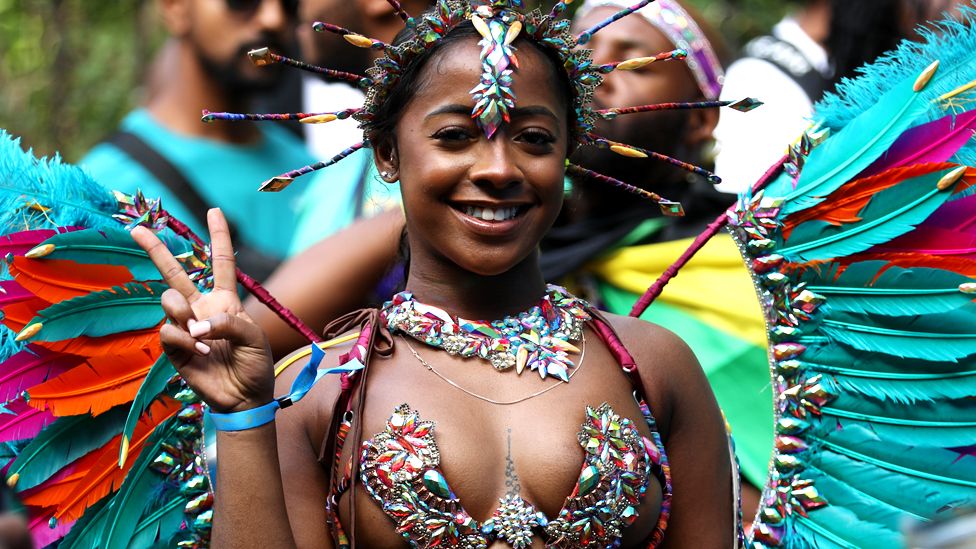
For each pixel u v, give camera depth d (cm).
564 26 286
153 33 945
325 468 286
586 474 274
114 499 302
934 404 317
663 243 432
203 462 307
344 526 279
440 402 278
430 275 293
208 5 543
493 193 276
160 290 302
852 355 320
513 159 278
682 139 448
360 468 275
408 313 290
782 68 514
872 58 509
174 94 555
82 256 295
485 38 278
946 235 314
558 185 283
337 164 497
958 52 319
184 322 263
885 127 315
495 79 275
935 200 311
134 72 954
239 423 264
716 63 456
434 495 270
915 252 314
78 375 295
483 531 271
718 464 307
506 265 280
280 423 288
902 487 315
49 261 292
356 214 456
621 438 280
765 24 866
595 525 275
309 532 281
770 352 324
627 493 278
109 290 296
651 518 286
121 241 299
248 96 559
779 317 323
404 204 292
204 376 265
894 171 313
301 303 394
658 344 303
